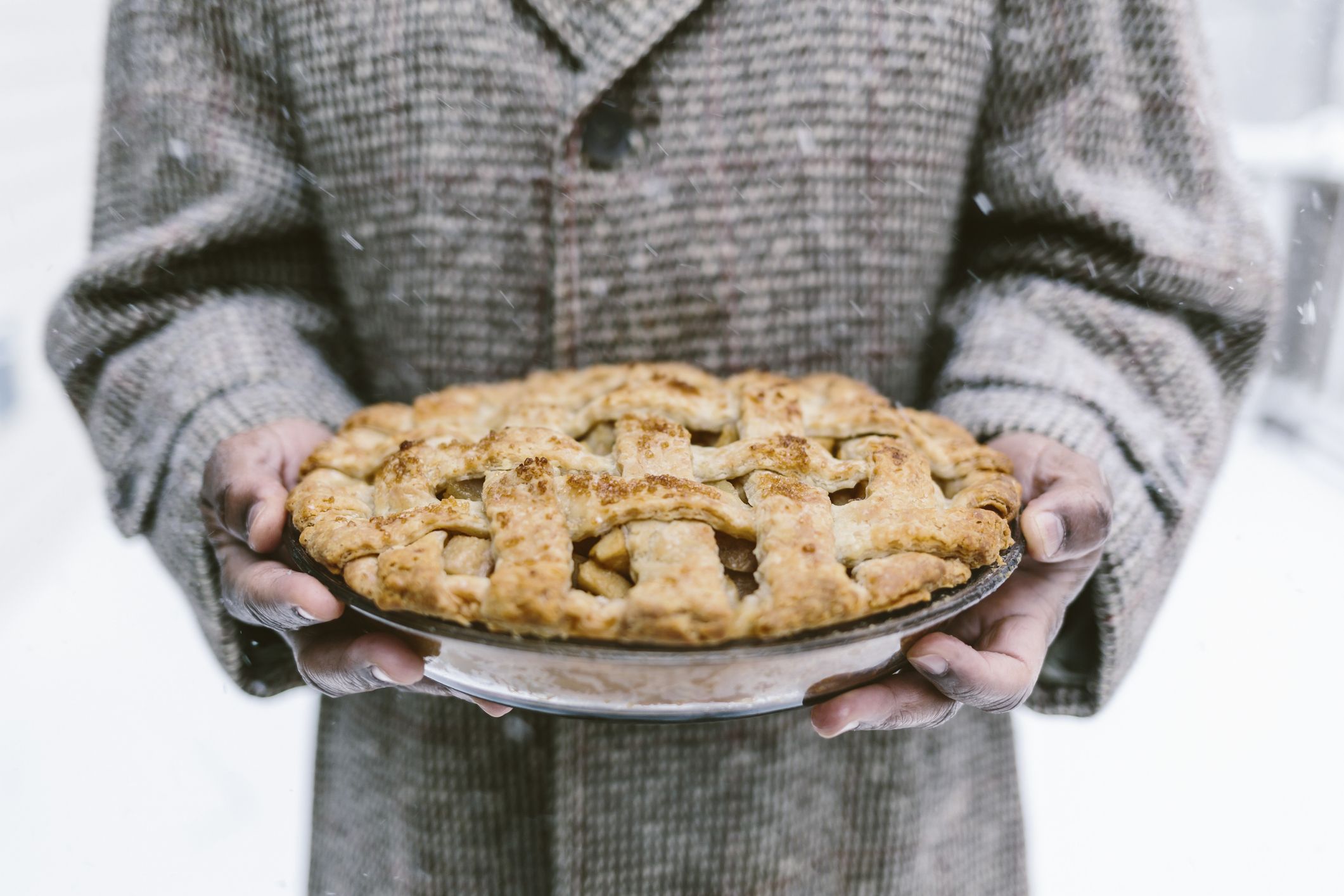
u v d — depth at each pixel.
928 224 0.68
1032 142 0.68
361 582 0.53
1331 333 2.30
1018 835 0.77
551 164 0.65
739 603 0.52
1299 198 2.32
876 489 0.56
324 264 0.74
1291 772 1.38
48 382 2.17
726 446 0.58
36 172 2.16
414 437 0.60
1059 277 0.69
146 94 0.69
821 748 0.70
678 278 0.66
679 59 0.64
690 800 0.68
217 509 0.61
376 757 0.72
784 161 0.65
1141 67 0.67
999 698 0.55
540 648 0.51
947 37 0.65
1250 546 1.93
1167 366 0.66
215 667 1.58
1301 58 2.62
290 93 0.68
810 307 0.67
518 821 0.70
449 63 0.64
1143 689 1.57
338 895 0.76
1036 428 0.63
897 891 0.71
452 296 0.68
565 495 0.55
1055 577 0.60
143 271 0.68
